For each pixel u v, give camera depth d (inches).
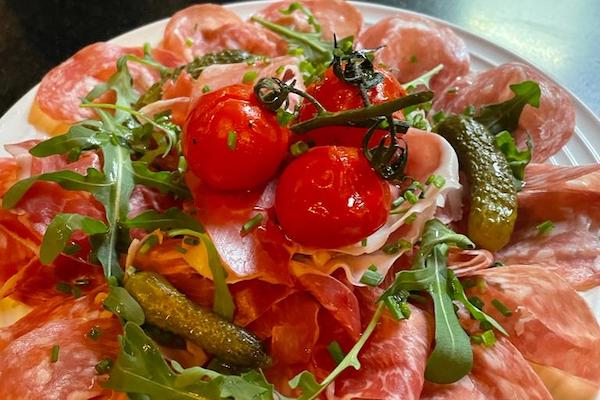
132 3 18.9
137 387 9.2
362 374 9.9
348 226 9.5
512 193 11.4
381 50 14.4
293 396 10.0
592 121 14.0
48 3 18.7
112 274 10.3
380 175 9.6
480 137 11.7
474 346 10.4
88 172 10.6
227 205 10.1
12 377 9.9
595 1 19.2
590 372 10.6
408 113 11.8
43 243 10.2
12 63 17.1
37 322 10.8
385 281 10.6
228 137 9.5
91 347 10.2
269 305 10.1
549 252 11.7
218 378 9.2
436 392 10.0
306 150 9.7
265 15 15.5
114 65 14.5
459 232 11.4
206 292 10.3
